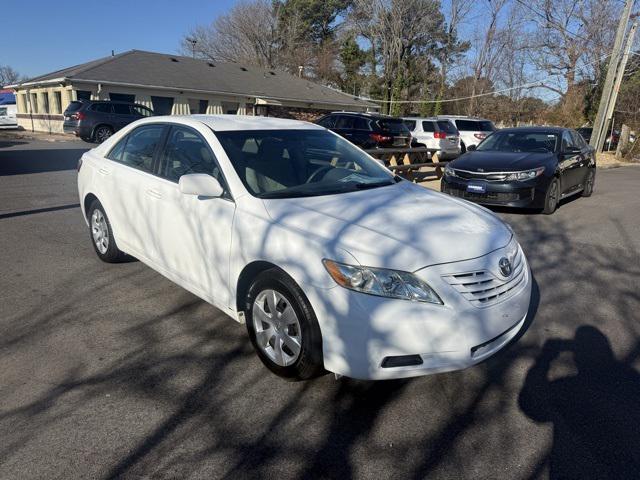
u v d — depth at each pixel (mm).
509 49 43094
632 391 3334
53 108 26109
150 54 29094
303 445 2730
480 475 2551
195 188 3461
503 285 3162
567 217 8797
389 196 3801
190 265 3898
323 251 2961
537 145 9656
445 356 2871
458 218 3479
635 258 6352
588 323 4379
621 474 2576
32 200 8656
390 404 3119
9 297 4488
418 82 44594
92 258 5562
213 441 2738
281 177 3838
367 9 42688
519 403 3166
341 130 15383
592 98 35062
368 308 2795
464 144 19328
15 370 3354
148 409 2990
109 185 4832
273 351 3320
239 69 32781
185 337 3867
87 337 3820
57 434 2748
